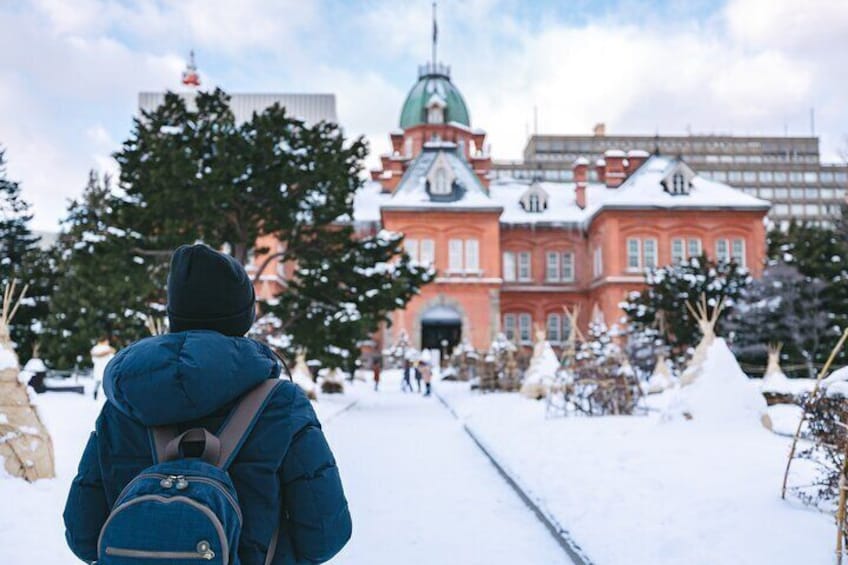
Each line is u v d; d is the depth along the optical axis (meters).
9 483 7.23
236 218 23.33
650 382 26.53
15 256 34.72
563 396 17.78
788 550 5.12
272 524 2.16
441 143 62.81
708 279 34.97
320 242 23.80
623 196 58.00
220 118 22.31
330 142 23.25
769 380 18.30
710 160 148.50
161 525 1.91
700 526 5.83
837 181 144.62
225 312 2.40
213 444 2.10
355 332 23.33
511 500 8.27
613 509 6.66
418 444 13.63
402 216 57.47
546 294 62.91
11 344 7.99
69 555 5.53
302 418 2.29
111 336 26.00
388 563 5.82
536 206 65.25
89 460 2.28
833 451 6.27
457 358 46.12
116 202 21.41
